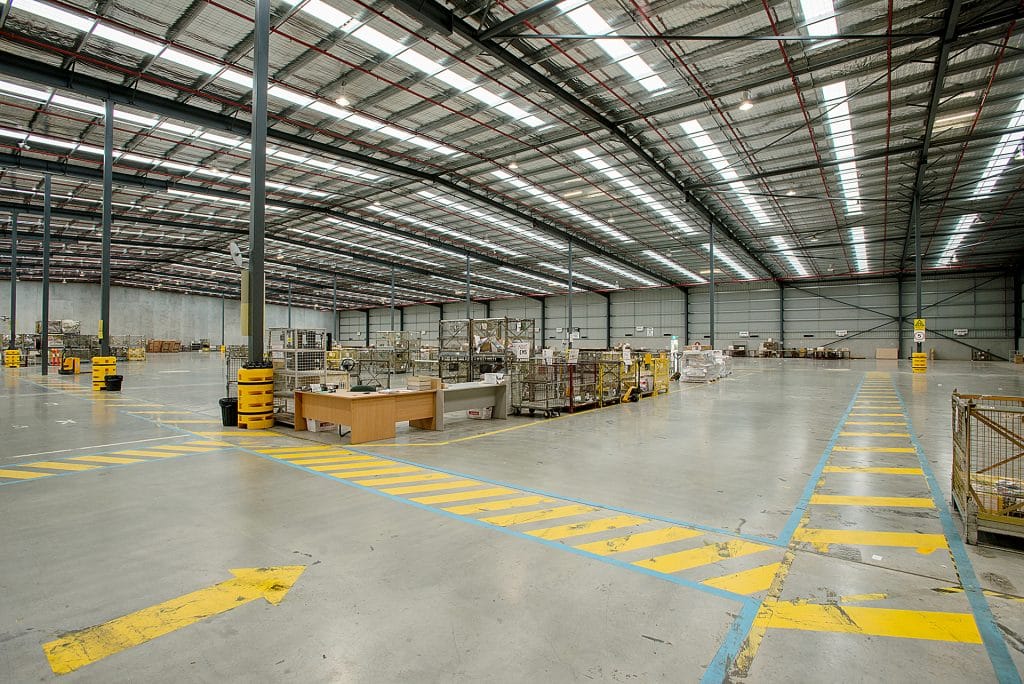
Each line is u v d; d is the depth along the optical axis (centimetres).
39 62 973
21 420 941
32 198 1972
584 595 287
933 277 3145
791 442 747
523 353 1052
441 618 262
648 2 849
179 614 266
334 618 261
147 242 2598
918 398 1260
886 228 2278
